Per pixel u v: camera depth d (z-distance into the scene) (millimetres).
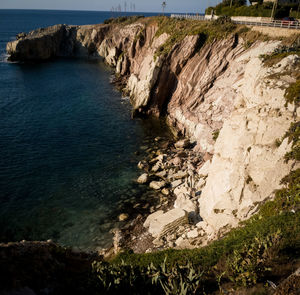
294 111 19906
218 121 42500
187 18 72125
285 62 24203
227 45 50031
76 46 129750
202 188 29891
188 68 53406
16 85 74562
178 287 10484
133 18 113688
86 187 31609
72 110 56656
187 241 21312
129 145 42531
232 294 10062
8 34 199250
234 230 16969
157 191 31062
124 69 86062
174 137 46312
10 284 9461
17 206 28047
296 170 17344
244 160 22203
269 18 55219
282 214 14641
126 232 24641
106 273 11570
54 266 11906
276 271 10398
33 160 36781
